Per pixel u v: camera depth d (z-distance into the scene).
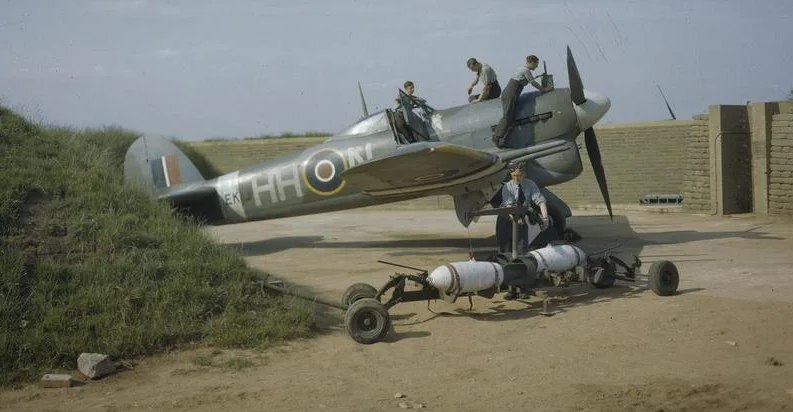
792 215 15.63
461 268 6.80
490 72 12.31
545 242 8.12
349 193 12.58
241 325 6.41
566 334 6.32
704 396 4.58
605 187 12.48
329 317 7.18
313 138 23.06
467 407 4.57
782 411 4.26
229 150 23.33
